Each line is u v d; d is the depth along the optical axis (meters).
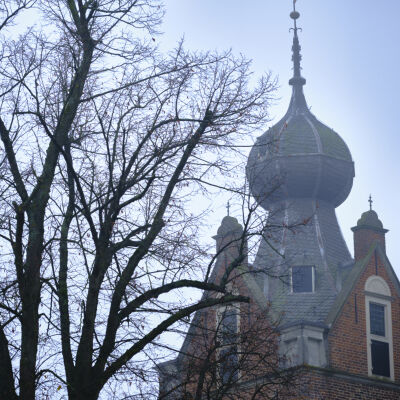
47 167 13.66
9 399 12.28
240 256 14.91
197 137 14.56
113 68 14.92
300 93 42.28
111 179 13.85
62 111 14.11
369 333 31.92
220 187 15.04
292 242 37.09
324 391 29.53
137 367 13.95
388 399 30.95
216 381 15.93
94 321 13.15
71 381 12.77
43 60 14.69
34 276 12.88
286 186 38.72
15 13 14.51
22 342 12.55
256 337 17.47
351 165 40.06
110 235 13.76
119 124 14.53
